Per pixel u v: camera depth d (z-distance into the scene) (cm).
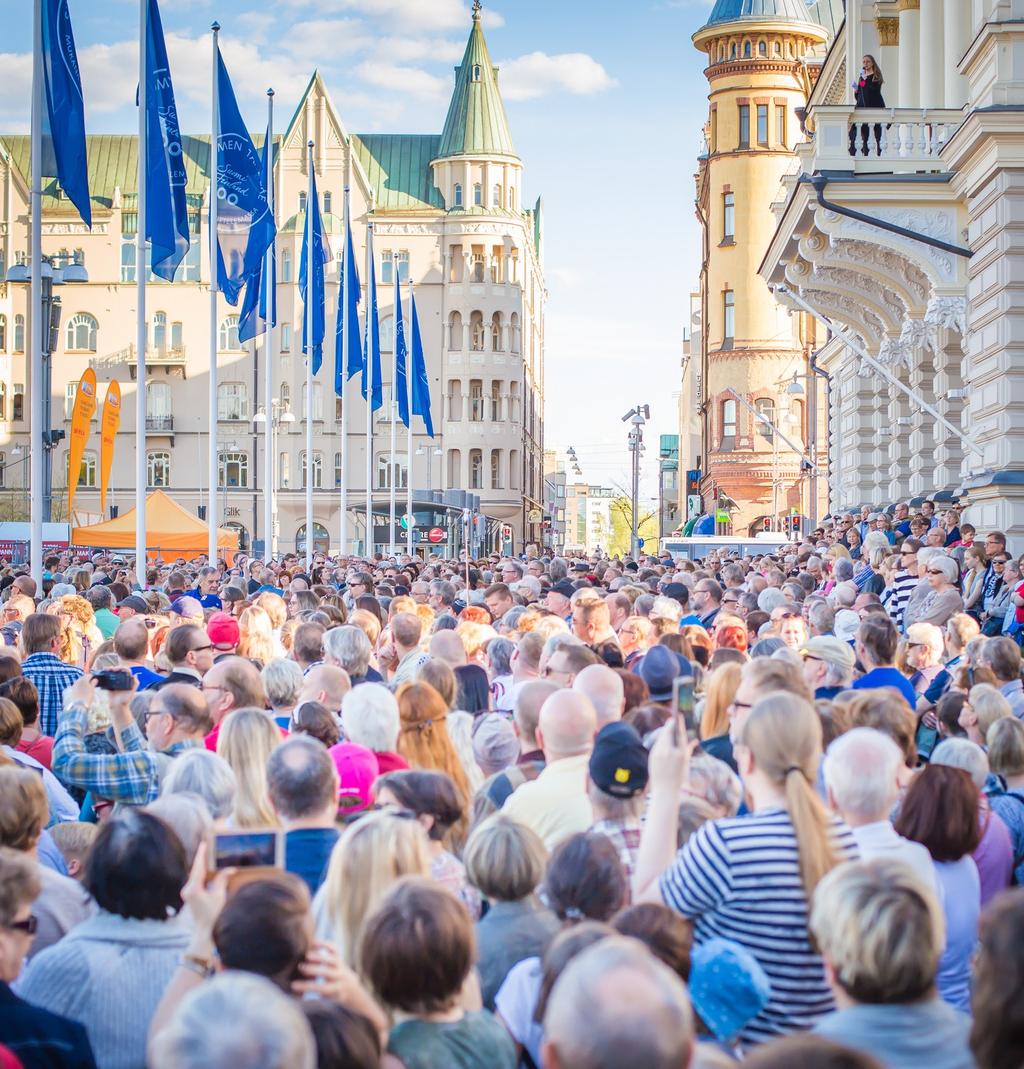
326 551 11012
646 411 5262
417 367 5791
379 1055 472
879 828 683
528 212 13438
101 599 1941
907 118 2903
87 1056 555
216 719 1066
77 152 2409
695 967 555
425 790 715
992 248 2636
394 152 11512
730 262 8600
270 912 516
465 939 512
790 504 8531
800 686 836
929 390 3816
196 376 11062
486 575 3253
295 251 11025
